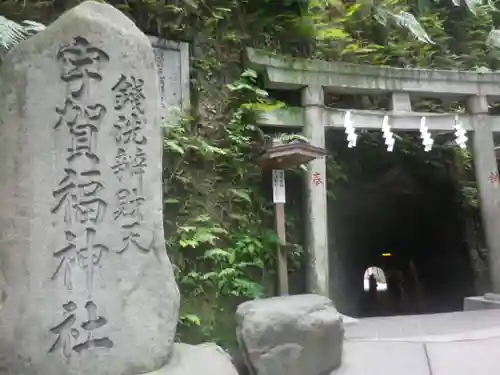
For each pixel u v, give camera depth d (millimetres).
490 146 7844
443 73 7691
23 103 3455
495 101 8281
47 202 3385
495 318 6363
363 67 7293
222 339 5508
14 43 4602
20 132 3438
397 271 15578
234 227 6258
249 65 6684
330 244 9586
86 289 3357
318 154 5910
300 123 6973
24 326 3242
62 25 3576
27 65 3502
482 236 9555
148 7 5887
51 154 3438
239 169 6414
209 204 6062
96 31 3615
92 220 3451
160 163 3760
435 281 12203
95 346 3307
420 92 7602
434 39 9078
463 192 9664
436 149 9609
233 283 5613
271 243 6293
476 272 9578
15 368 3211
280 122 6840
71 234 3393
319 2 7801
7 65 3549
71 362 3244
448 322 6219
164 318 3562
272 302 4641
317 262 6664
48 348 3227
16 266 3320
